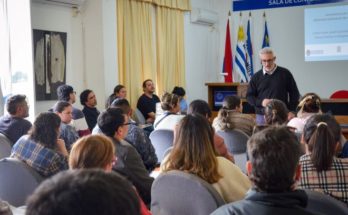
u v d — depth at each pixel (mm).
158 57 6836
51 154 2221
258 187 1122
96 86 5742
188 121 1860
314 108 2969
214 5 8492
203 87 8266
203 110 3156
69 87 4180
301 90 7906
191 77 7895
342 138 2125
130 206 571
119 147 2305
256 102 4109
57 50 5395
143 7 6418
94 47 5703
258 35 8219
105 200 546
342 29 7035
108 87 5883
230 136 3096
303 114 2924
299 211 1042
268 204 1061
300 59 7879
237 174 1884
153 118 6016
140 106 6098
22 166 2129
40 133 2270
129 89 6219
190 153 1829
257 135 1192
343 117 4383
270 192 1101
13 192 2178
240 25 8070
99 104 5750
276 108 2898
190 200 1736
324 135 1668
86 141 1616
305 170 1696
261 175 1108
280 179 1094
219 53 8641
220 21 8570
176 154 1867
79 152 1590
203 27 8188
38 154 2213
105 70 5801
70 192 546
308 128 1754
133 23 6242
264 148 1126
